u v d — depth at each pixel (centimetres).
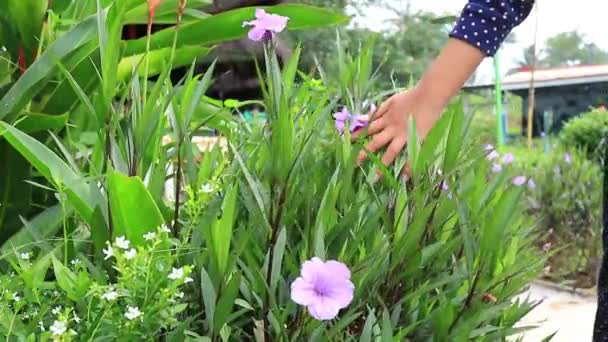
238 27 135
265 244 76
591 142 514
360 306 74
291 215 75
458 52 102
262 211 73
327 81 111
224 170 87
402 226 77
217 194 84
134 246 76
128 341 66
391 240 79
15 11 118
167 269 68
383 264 77
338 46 108
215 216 72
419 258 75
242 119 113
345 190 79
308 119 91
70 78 82
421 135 99
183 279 65
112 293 65
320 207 75
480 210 87
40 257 84
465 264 83
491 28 103
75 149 122
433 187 80
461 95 90
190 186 81
